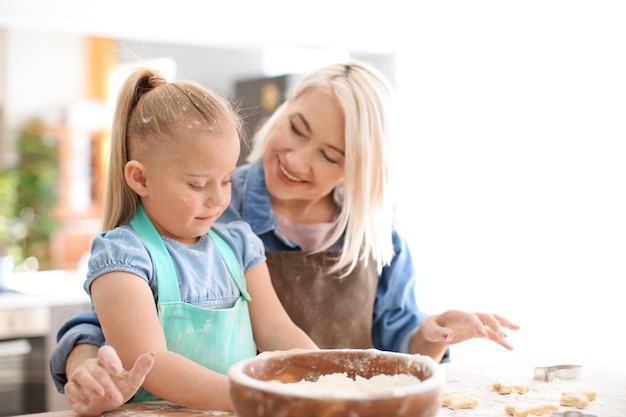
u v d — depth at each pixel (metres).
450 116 2.92
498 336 1.25
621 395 1.06
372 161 1.41
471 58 2.80
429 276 2.97
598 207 2.19
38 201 4.00
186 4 3.13
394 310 1.54
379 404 0.67
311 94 1.42
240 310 1.12
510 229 2.54
